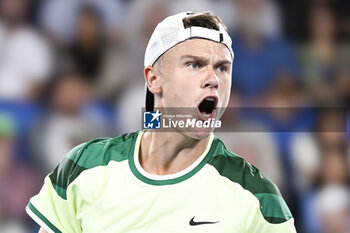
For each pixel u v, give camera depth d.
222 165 7.70
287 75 21.91
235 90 20.89
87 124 19.78
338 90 22.20
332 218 18.73
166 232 7.43
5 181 18.02
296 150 19.34
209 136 7.89
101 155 8.08
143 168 7.87
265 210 7.39
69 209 8.14
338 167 19.44
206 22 7.27
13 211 17.75
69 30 21.52
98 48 21.50
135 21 21.78
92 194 7.84
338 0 23.62
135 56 21.45
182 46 7.19
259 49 21.92
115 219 7.63
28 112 19.70
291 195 18.64
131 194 7.63
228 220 7.35
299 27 22.97
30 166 18.61
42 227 8.70
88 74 21.20
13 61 20.61
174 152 7.66
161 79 7.50
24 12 21.39
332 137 20.05
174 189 7.55
